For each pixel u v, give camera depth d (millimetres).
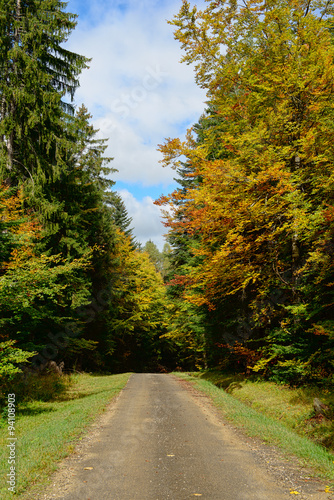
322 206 10328
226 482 4805
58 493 4426
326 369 10688
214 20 11664
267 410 10203
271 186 11352
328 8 12109
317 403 8633
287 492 4477
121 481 4832
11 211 13359
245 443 6766
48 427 8242
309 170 11711
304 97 11789
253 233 12844
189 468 5359
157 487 4625
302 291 11445
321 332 9383
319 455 5906
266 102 12148
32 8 15336
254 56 12508
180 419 8875
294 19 11617
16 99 14156
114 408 10422
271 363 13180
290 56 11859
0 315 11906
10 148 14812
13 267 10969
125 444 6633
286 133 12047
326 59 10789
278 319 13930
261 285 13656
